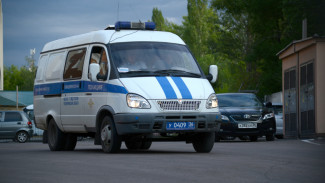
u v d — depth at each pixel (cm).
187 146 2003
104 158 1256
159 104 1381
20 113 3872
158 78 1432
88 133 1683
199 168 1010
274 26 5875
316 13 4622
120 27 1562
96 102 1500
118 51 1494
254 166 1056
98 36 1563
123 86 1405
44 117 1806
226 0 6581
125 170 977
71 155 1405
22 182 823
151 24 1600
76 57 1648
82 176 888
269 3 5719
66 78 1680
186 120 1398
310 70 2723
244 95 2680
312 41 2648
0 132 3809
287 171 973
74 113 1623
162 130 1381
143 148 1845
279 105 3759
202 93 1438
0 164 1121
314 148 1719
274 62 5794
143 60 1477
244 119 2455
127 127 1380
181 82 1440
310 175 917
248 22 7688
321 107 2620
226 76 8931
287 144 2000
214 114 1445
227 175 901
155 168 1010
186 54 1555
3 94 7188
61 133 1731
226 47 7938
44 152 1645
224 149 1672
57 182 816
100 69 1509
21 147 2220
